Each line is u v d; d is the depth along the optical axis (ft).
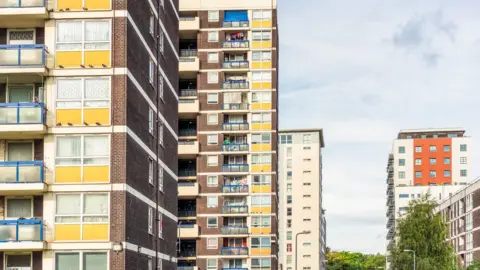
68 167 100.78
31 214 102.01
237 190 251.19
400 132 568.00
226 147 252.83
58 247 98.99
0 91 105.09
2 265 100.27
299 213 495.82
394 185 540.11
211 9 259.60
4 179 99.76
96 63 102.58
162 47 132.98
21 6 102.27
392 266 271.28
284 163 502.79
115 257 98.63
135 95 107.96
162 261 128.16
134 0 108.47
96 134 101.30
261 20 260.83
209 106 254.47
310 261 489.26
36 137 102.99
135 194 106.42
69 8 103.65
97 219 99.55
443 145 538.06
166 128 135.33
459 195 391.45
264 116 256.11
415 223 268.82
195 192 247.29
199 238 248.11
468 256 365.40
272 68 258.37
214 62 256.52
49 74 102.42
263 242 249.75
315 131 503.61
